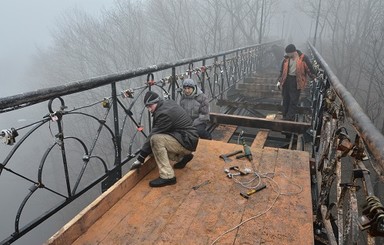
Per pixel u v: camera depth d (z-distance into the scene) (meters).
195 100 4.48
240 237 2.23
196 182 3.02
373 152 1.11
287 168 3.31
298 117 6.64
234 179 3.08
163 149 2.95
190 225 2.37
